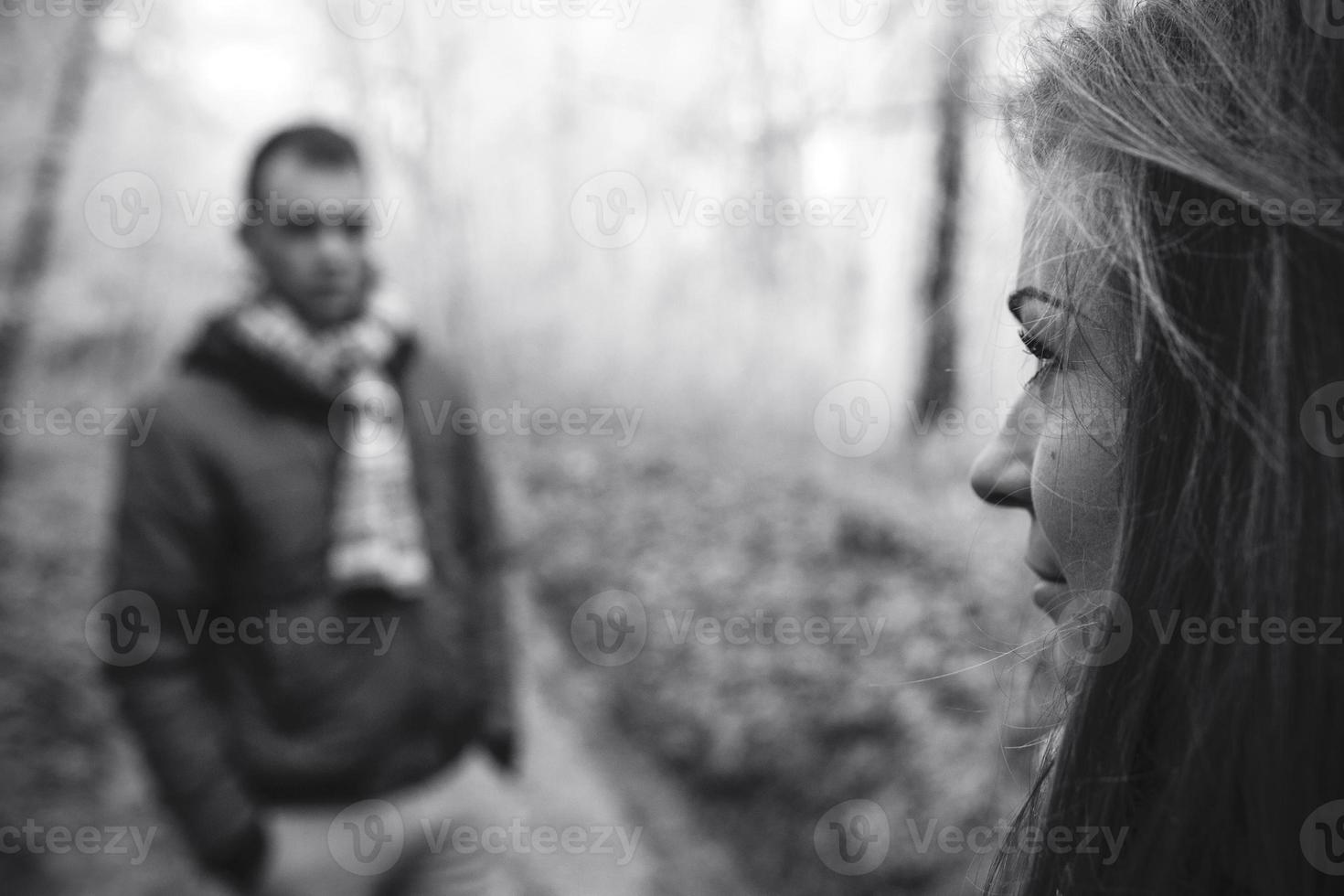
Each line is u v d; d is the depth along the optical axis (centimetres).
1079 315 47
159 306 1339
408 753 182
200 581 170
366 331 182
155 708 167
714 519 664
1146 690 42
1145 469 42
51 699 446
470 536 203
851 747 341
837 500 612
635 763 441
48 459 908
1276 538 36
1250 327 38
